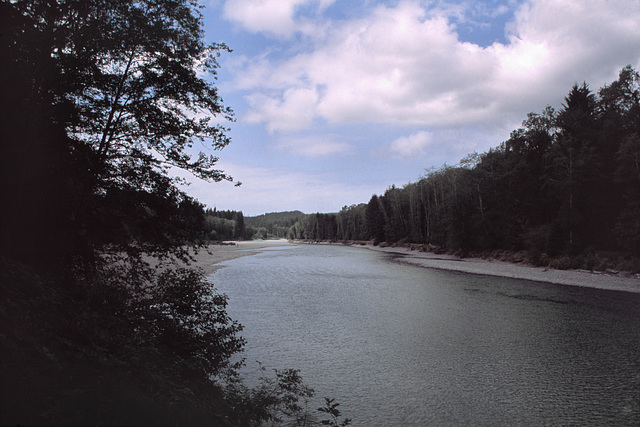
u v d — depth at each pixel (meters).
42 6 8.40
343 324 17.36
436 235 72.38
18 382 3.80
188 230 10.38
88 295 7.89
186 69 10.38
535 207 52.44
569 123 48.47
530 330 16.41
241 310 20.31
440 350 13.71
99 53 9.37
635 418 8.91
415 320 18.16
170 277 9.20
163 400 4.96
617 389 10.45
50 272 8.31
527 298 24.05
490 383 10.88
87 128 9.05
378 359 12.80
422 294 25.55
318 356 13.05
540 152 54.53
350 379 11.13
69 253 9.00
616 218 39.59
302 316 18.91
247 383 10.30
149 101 10.15
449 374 11.52
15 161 7.17
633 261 34.56
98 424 3.67
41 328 5.22
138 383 5.12
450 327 16.86
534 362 12.54
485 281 32.28
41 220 8.13
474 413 9.16
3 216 7.54
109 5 9.38
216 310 9.15
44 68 7.80
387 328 16.70
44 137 7.61
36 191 7.69
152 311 8.42
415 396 10.06
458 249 63.97
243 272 39.03
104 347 5.81
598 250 41.59
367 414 9.05
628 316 19.00
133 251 9.98
